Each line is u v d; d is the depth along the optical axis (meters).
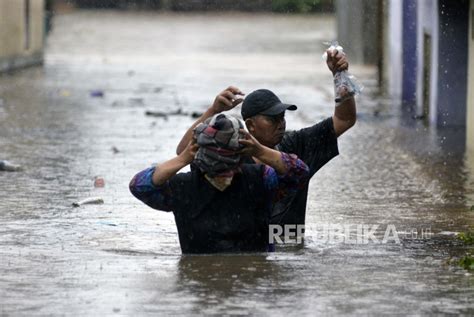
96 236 18.88
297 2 125.19
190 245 16.08
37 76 62.31
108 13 127.31
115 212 21.59
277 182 15.61
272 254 16.31
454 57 38.12
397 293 13.95
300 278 14.77
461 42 37.97
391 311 13.05
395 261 16.16
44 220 20.58
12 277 14.95
